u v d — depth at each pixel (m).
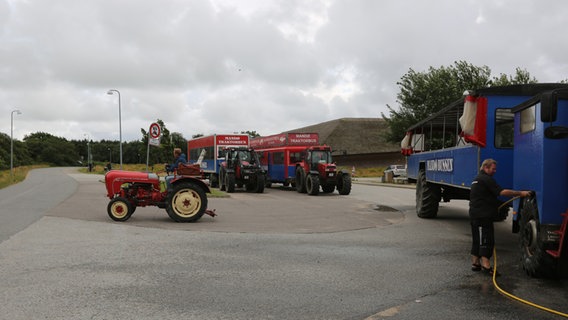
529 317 5.32
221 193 22.27
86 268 7.31
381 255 8.70
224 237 10.35
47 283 6.42
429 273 7.36
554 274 6.86
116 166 91.69
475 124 9.77
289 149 27.03
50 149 146.12
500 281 6.90
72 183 32.94
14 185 31.75
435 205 14.35
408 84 39.22
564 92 6.70
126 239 9.89
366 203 19.27
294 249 9.14
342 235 11.02
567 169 6.69
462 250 9.30
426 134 16.08
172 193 12.55
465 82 38.09
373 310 5.52
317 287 6.45
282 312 5.39
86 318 5.07
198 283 6.55
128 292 6.07
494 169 7.54
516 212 7.91
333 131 65.38
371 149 62.09
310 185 23.33
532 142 7.25
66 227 11.38
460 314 5.41
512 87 9.80
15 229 11.01
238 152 24.86
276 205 17.80
